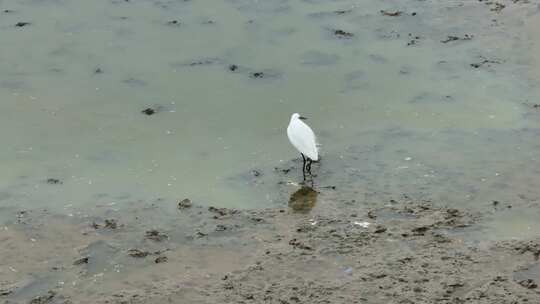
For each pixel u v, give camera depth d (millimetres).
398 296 12734
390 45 22875
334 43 23078
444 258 13688
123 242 14531
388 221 14891
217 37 23578
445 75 21125
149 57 22484
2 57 22547
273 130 18656
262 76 21328
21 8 25641
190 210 15484
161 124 19031
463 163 16953
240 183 16438
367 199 15688
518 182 16156
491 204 15398
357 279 13195
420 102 19797
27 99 20328
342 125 18797
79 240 14609
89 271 13703
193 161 17375
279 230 14703
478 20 24250
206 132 18594
